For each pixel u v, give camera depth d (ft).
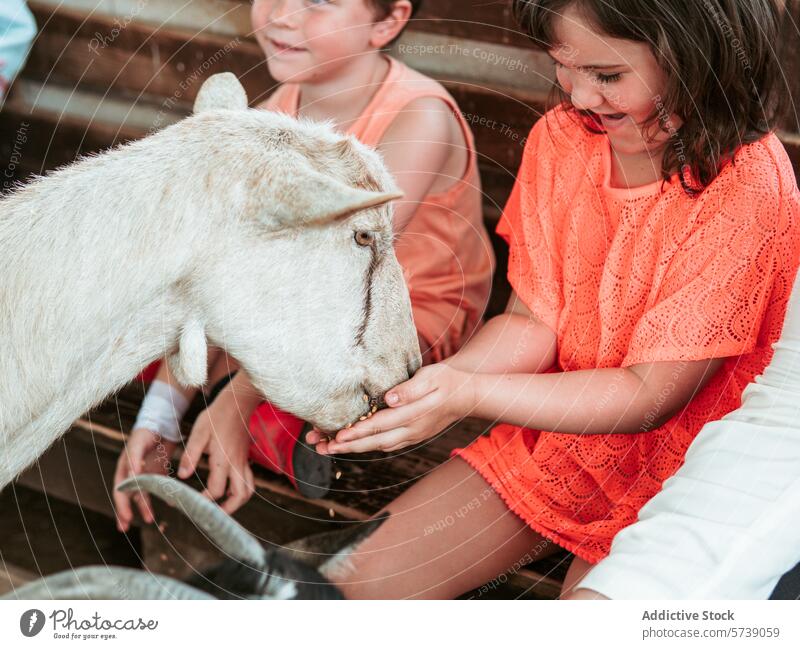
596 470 5.26
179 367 4.40
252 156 4.07
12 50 8.14
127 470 6.02
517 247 5.70
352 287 4.27
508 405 4.93
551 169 5.53
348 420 4.64
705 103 4.57
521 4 4.65
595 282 5.37
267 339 4.24
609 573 4.11
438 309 6.69
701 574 3.98
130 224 4.04
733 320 4.70
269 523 6.20
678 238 4.84
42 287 4.04
